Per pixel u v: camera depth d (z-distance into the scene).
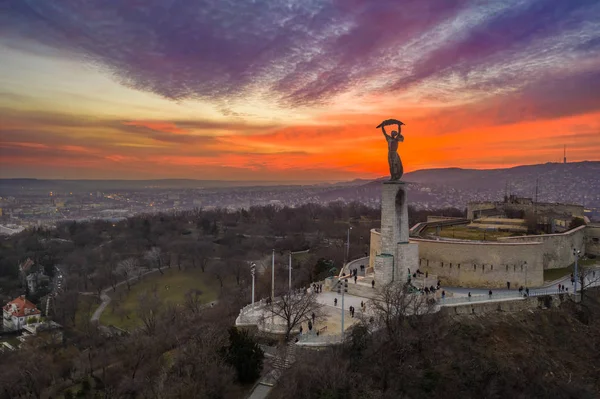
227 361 57.88
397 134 85.94
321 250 167.38
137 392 63.53
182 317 105.06
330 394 51.19
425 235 112.69
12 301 139.62
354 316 71.50
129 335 101.62
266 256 172.12
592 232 117.75
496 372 65.44
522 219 132.25
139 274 170.75
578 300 84.38
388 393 54.88
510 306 78.50
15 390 76.19
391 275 83.56
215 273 160.38
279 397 53.28
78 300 144.38
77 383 76.12
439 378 60.03
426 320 67.81
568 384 67.56
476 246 89.62
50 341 110.06
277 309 71.56
